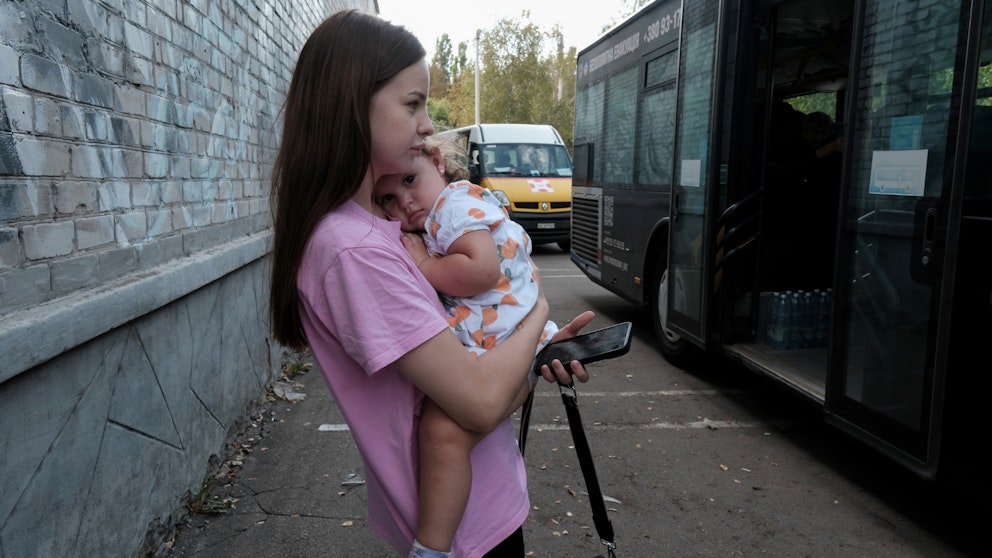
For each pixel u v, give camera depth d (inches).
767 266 200.2
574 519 125.3
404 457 49.4
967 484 101.4
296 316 50.0
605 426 171.2
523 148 551.5
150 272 108.5
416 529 50.0
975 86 98.8
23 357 70.4
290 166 48.1
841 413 129.5
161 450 111.6
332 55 46.6
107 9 97.1
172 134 123.6
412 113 48.3
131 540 100.0
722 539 118.7
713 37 185.6
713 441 161.5
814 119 203.6
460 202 53.3
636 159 251.1
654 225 233.5
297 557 111.3
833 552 114.3
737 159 182.4
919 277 109.4
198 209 138.6
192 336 127.3
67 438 82.2
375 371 44.6
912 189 111.1
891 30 116.4
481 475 52.7
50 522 78.5
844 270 128.1
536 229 510.0
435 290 52.6
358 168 46.9
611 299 345.1
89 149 91.4
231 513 124.7
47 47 81.0
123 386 97.5
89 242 91.4
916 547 115.4
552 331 63.8
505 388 48.1
